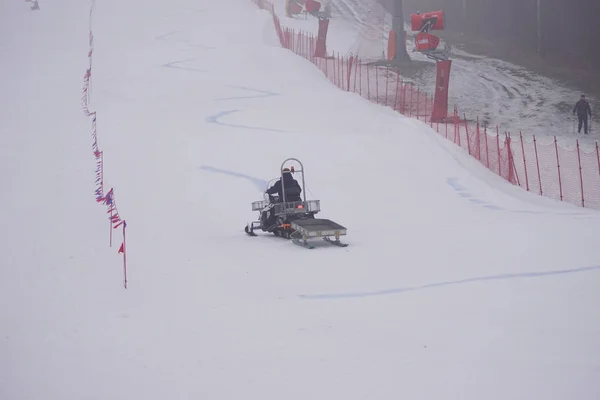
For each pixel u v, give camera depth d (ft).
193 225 109.40
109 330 57.06
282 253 87.76
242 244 94.94
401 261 81.25
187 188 135.85
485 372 45.91
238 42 341.00
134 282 72.69
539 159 186.09
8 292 70.49
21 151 168.66
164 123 198.08
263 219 103.71
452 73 318.45
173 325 57.82
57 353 52.06
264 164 156.87
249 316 59.82
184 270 77.92
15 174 146.20
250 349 51.52
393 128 199.82
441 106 232.73
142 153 163.32
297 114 215.31
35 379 46.96
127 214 114.01
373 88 287.69
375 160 165.07
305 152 168.76
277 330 55.88
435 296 65.16
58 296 68.28
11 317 61.87
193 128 191.83
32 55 323.16
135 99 235.40
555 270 74.23
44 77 276.82
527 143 203.82
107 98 237.66
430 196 139.13
